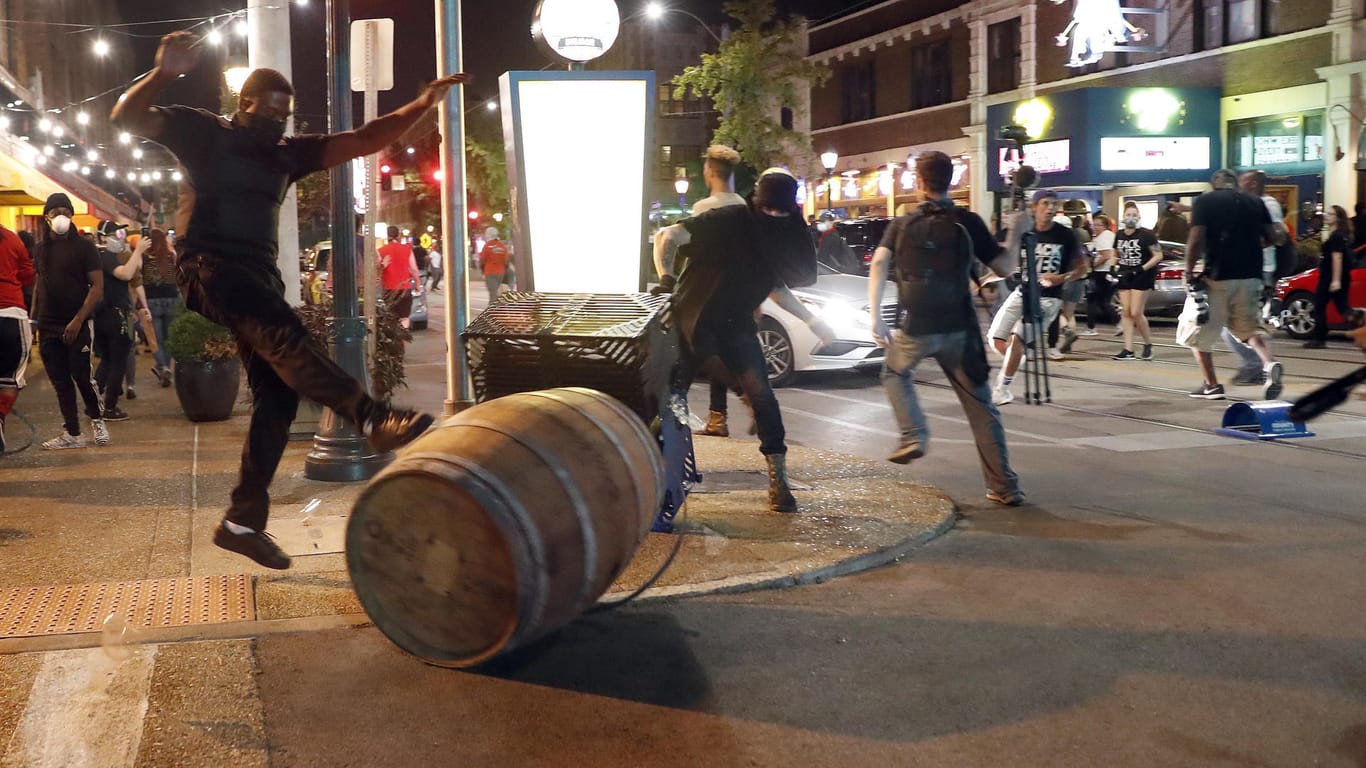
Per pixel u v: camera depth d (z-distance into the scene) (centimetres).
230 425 1036
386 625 436
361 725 398
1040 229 1227
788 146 4175
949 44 3569
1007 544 626
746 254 646
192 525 658
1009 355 1109
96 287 898
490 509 406
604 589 446
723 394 941
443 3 853
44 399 1236
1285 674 439
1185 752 376
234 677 435
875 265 686
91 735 385
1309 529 644
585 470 431
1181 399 1130
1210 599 529
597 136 682
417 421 439
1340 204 2436
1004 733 392
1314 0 2491
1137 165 2714
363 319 795
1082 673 443
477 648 424
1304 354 1496
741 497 718
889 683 435
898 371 686
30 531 645
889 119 3850
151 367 1568
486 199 5197
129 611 503
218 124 461
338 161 482
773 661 457
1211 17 2764
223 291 451
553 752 379
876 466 822
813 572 561
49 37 4419
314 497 729
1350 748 378
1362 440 901
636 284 694
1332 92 2447
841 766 370
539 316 584
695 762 373
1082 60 2998
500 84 685
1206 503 709
